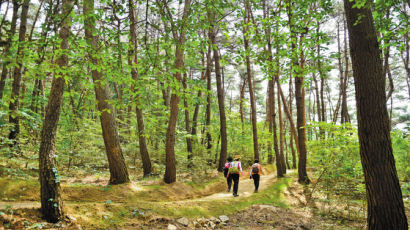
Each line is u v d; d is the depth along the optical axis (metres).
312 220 6.64
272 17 6.20
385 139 4.06
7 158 7.46
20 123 8.15
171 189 8.40
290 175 13.56
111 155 7.82
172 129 9.31
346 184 7.79
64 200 6.08
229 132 18.23
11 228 4.00
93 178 8.65
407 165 10.05
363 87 4.22
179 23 4.62
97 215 5.23
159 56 4.72
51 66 4.48
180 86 5.27
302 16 6.80
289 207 7.76
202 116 19.28
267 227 6.11
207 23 4.80
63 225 4.54
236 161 9.30
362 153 4.25
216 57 13.70
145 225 5.40
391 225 3.90
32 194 5.92
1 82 8.38
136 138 12.71
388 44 6.25
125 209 5.78
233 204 7.53
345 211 7.21
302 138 10.91
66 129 9.58
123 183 7.73
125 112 14.02
